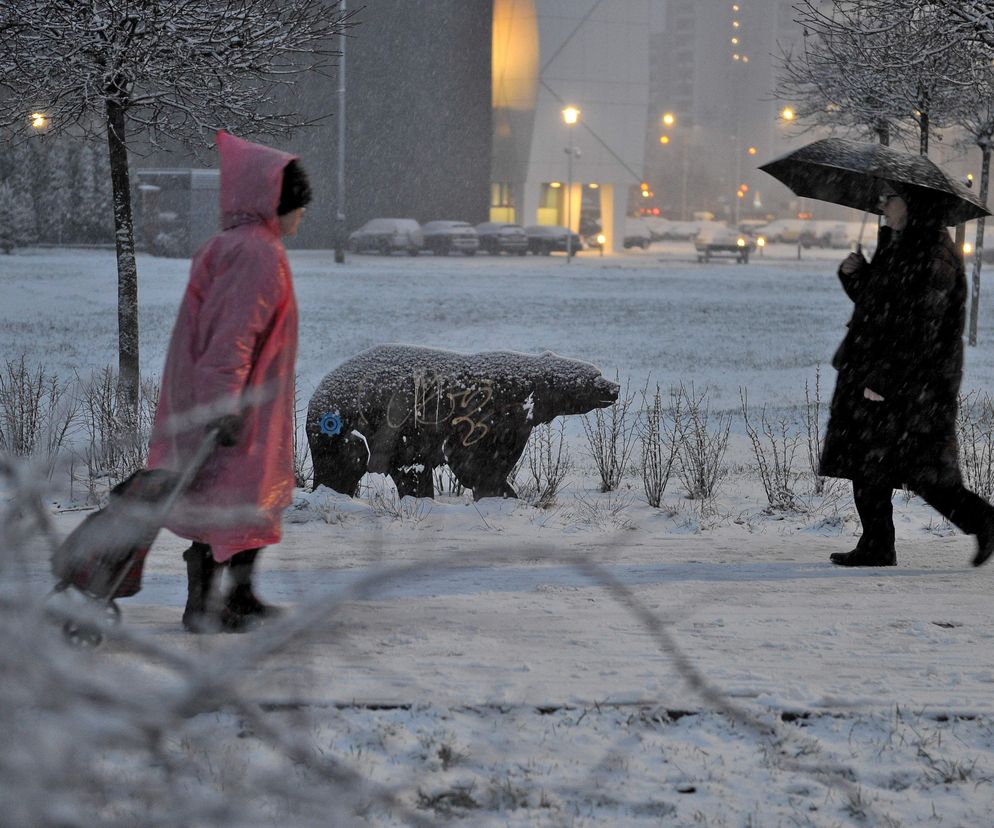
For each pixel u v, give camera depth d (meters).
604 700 14.76
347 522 29.27
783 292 168.12
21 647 5.35
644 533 29.58
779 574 23.70
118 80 40.41
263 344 16.31
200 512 15.30
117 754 9.88
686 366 82.94
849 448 24.02
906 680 16.20
